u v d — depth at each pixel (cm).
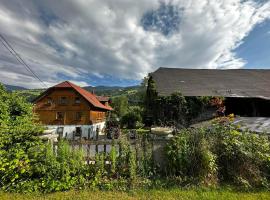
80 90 3131
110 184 454
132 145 529
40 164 465
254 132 611
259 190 439
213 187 447
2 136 475
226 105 1553
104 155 509
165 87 1670
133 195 414
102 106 3438
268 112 1526
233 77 2048
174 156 498
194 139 519
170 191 431
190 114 1435
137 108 2927
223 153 499
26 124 603
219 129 552
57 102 2838
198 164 484
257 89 1684
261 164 491
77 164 475
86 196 408
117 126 2589
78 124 2784
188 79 1925
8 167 451
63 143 502
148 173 501
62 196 407
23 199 393
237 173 478
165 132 536
